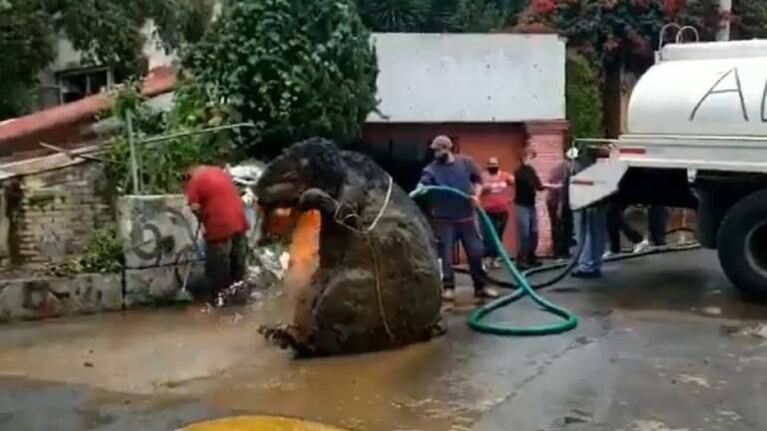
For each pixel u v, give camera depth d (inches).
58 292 391.5
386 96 621.0
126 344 340.2
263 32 522.3
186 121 504.1
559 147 651.5
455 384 279.9
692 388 271.6
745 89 385.4
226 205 410.0
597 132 709.3
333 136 540.7
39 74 737.6
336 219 316.2
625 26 735.7
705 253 541.6
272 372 298.7
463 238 398.3
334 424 245.4
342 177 326.6
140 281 407.5
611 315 371.6
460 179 389.1
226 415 255.8
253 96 522.0
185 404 267.1
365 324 317.1
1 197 442.3
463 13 781.9
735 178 393.7
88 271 405.4
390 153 631.8
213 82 528.7
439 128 637.3
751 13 807.1
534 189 498.6
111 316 391.2
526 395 267.4
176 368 305.7
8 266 438.9
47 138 577.6
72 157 457.4
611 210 494.3
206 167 420.2
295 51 524.4
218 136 500.4
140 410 262.5
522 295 383.6
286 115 520.4
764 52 393.7
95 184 461.1
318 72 526.3
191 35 629.0
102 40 609.9
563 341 330.3
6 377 299.1
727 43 402.6
